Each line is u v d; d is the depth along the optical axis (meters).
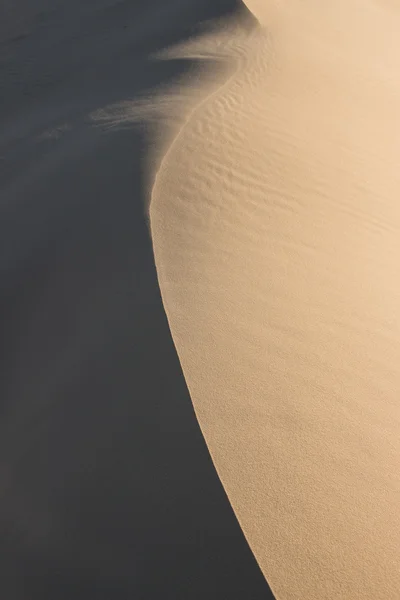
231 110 8.34
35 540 3.43
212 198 5.96
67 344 4.44
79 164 6.89
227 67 10.84
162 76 11.42
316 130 8.62
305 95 10.01
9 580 3.36
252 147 7.29
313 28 14.85
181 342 3.96
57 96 13.79
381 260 6.11
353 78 11.66
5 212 6.68
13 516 3.58
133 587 3.02
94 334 4.32
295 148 7.72
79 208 5.93
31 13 19.83
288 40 13.23
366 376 4.28
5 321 5.11
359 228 6.56
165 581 2.95
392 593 2.90
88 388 3.94
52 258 5.40
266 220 5.99
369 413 3.93
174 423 3.46
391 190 7.78
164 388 3.67
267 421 3.55
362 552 3.02
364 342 4.67
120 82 12.60
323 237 6.10
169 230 5.23
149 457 3.38
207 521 3.03
